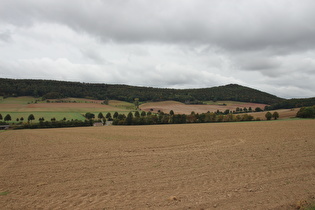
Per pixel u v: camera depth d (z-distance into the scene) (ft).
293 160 51.62
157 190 34.60
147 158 59.00
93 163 54.85
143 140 100.12
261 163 49.78
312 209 26.58
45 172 47.55
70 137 120.78
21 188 37.40
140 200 30.91
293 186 34.83
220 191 33.42
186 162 52.85
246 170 44.47
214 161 53.06
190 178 40.24
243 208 27.68
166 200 30.60
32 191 35.73
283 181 37.29
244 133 115.03
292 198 30.32
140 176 42.29
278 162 50.14
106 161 56.75
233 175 41.37
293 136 94.58
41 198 32.73
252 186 35.29
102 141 99.81
